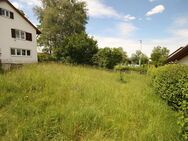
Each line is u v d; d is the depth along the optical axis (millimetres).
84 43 25859
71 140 4230
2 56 19609
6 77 8461
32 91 7223
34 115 5312
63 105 5918
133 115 5363
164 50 33875
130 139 4223
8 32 20594
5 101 6137
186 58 9047
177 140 3959
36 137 4281
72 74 10805
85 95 7121
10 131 4535
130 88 9398
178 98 5297
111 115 5422
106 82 10367
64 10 33531
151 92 8445
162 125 4695
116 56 26438
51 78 9000
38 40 34531
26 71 10172
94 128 4691
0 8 19484
